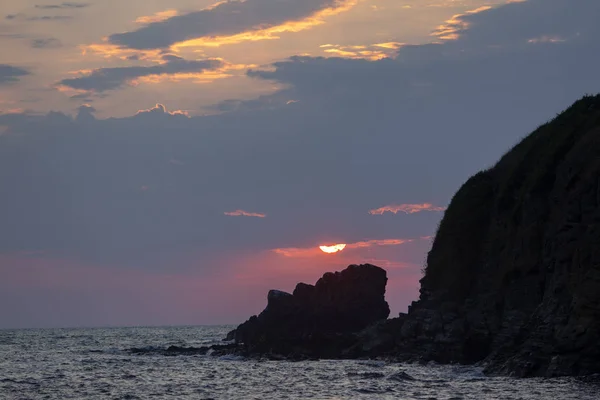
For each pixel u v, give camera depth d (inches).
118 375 5743.1
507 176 6461.6
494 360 5206.7
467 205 6722.4
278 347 7273.6
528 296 5438.0
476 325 5713.6
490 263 6053.2
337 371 5575.8
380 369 5625.0
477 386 4345.5
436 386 4448.8
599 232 4682.6
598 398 3681.1
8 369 6505.9
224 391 4562.0
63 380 5413.4
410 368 5625.0
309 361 6624.0
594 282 4419.3
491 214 6456.7
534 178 5861.2
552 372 4490.7
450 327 5949.8
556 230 5270.7
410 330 6318.9
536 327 4840.1
